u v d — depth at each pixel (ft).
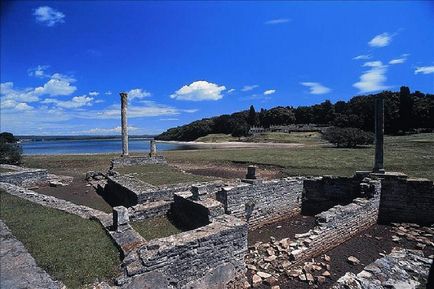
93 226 32.22
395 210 46.21
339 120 214.90
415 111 191.83
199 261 24.62
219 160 95.55
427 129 187.42
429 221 43.91
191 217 37.14
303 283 27.22
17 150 93.91
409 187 45.11
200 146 227.40
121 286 20.54
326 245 35.17
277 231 43.09
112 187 59.88
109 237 28.94
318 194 51.75
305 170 71.87
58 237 29.04
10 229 31.30
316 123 337.93
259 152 114.21
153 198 48.19
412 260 22.65
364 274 20.47
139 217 39.52
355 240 38.83
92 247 26.58
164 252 22.47
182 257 23.50
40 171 70.64
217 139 316.40
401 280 19.52
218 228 26.58
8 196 46.44
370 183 45.52
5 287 20.10
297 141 208.95
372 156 91.25
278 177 67.46
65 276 21.90
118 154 128.47
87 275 22.15
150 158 85.71
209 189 51.13
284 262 30.37
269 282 26.94
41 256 24.77
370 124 202.49
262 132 299.17
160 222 39.04
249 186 43.83
